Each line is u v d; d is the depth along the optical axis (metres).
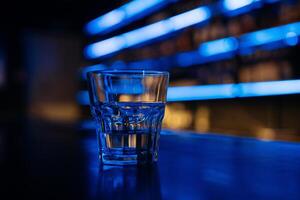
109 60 5.02
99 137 0.51
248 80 2.87
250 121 3.03
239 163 0.51
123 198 0.30
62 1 4.82
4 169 0.46
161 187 0.35
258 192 0.32
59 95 6.01
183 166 0.49
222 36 3.07
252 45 2.82
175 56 3.65
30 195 0.31
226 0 2.95
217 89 3.15
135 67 4.34
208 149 0.72
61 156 0.60
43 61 5.99
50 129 1.54
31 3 4.86
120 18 4.61
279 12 2.59
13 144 0.86
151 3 3.94
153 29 3.96
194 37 3.38
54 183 0.37
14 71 5.91
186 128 3.53
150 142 0.51
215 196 0.31
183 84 3.53
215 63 3.24
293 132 2.60
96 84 0.50
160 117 0.52
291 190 0.33
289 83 2.55
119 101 0.49
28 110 5.94
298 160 0.54
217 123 3.33
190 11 3.38
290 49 2.57
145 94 0.50
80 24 5.39
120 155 0.50
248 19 2.83
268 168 0.47
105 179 0.39
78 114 5.96
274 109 2.83
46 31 5.89
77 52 5.99
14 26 5.39
